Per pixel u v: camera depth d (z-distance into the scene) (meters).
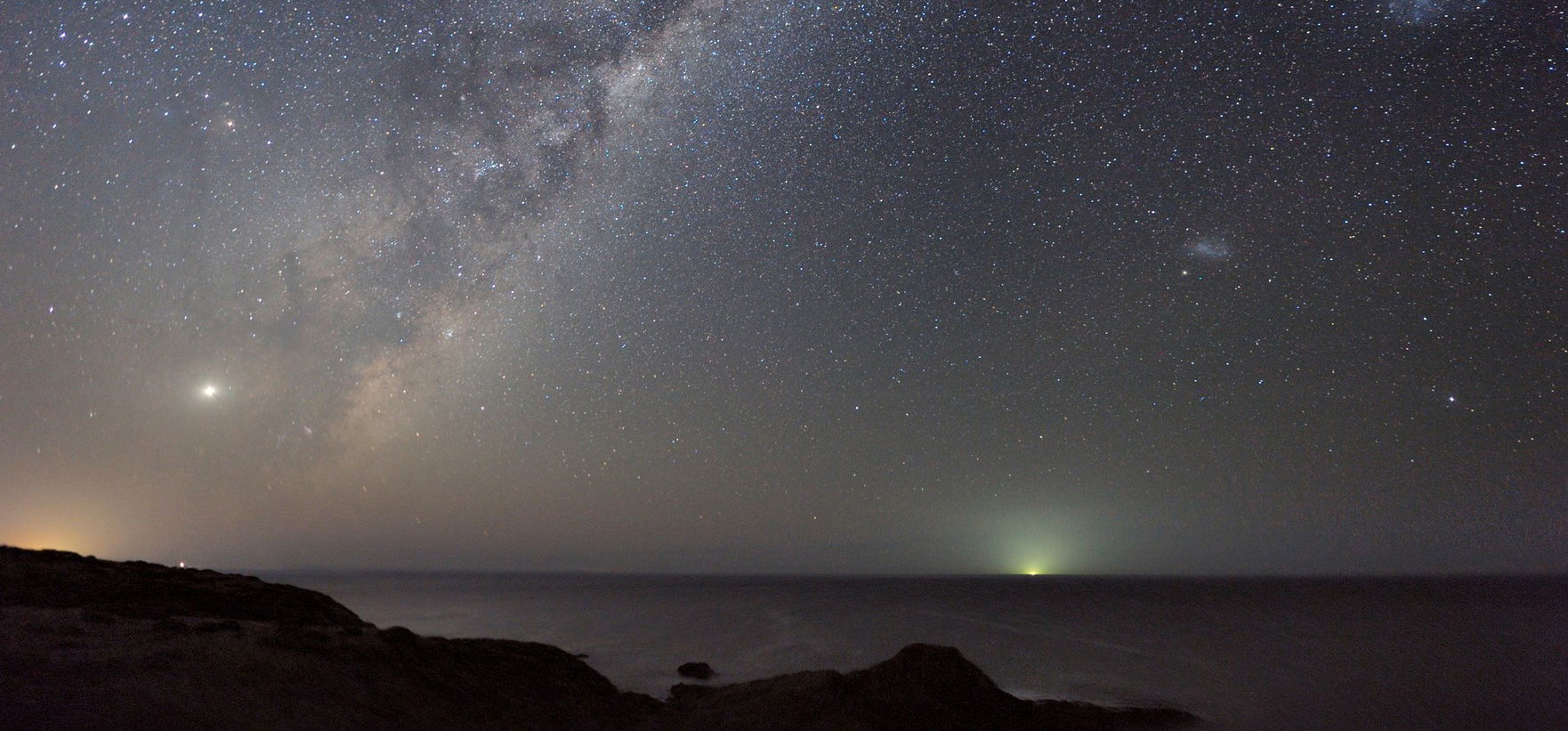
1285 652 28.03
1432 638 31.95
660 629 34.62
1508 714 17.48
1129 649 28.56
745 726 10.80
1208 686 20.59
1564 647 29.83
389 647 10.33
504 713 9.94
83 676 7.21
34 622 8.98
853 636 32.28
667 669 21.56
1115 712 13.73
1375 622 39.91
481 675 11.00
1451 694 19.67
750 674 20.75
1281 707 17.80
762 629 34.91
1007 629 35.69
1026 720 11.98
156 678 7.50
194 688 7.50
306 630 10.32
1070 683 20.89
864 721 10.64
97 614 9.75
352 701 8.43
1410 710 17.81
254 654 8.87
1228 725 15.30
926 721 11.12
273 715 7.48
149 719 6.63
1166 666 24.20
